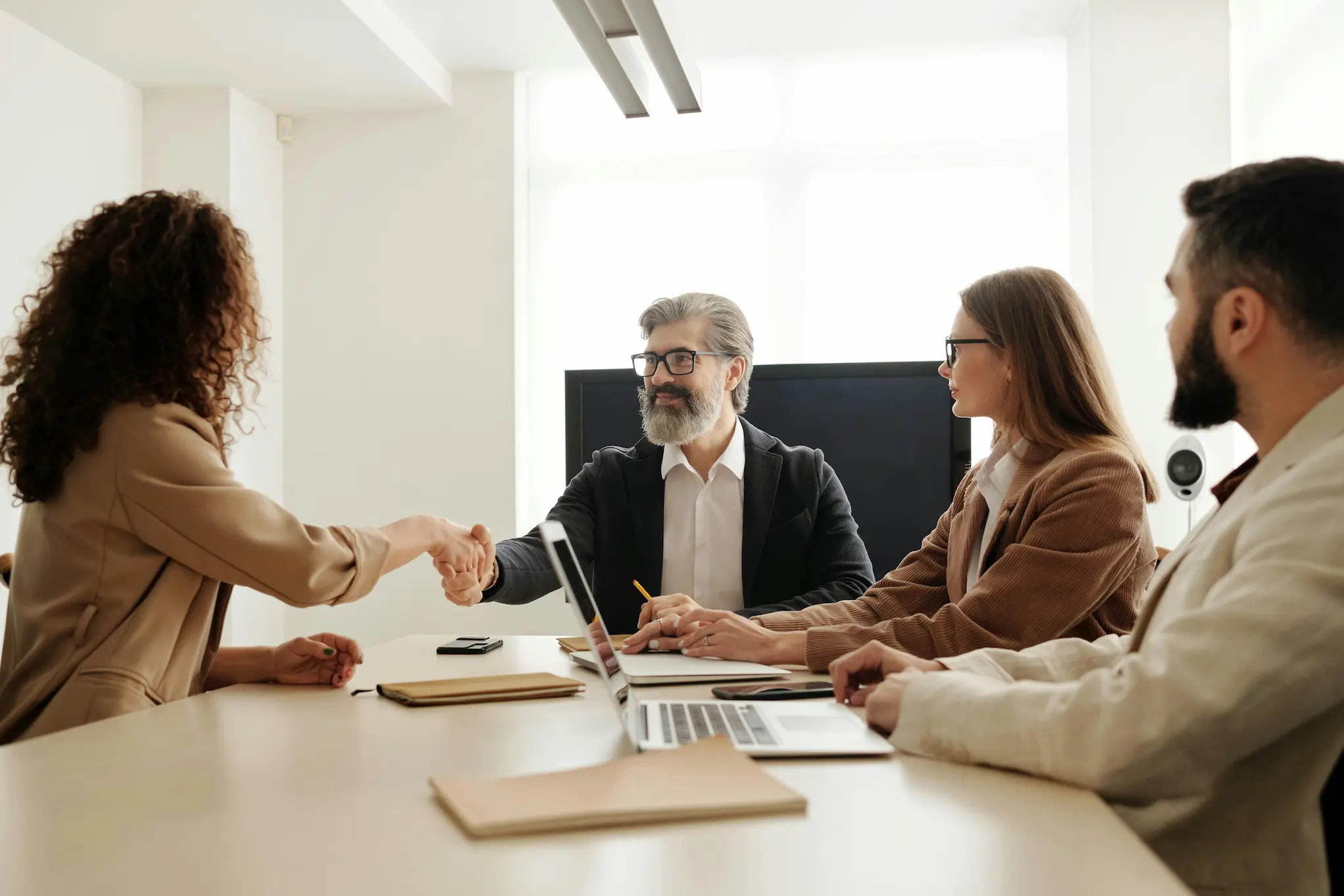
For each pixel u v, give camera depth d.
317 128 5.05
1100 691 0.92
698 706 1.30
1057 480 1.71
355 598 1.53
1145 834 0.92
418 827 0.80
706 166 5.03
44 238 4.03
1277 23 3.85
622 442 3.71
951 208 4.89
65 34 4.09
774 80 5.00
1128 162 4.27
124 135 4.53
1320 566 0.88
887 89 4.94
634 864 0.71
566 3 2.16
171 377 1.46
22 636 1.43
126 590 1.39
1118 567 1.62
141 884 0.68
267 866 0.71
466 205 4.96
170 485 1.37
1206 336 1.11
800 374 3.57
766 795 0.85
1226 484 1.19
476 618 4.83
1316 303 1.04
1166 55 4.27
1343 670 0.86
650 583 2.55
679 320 2.51
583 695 1.40
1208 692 0.86
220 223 1.55
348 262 5.02
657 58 2.48
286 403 5.03
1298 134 3.68
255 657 1.56
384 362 4.98
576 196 5.09
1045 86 4.84
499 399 4.91
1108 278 4.26
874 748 1.04
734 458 2.53
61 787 0.93
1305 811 0.96
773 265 4.98
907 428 3.54
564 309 5.08
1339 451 0.94
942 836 0.78
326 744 1.11
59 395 1.40
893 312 4.90
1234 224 1.08
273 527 1.40
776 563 2.51
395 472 4.96
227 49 4.29
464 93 4.99
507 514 4.89
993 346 1.92
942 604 2.01
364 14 4.11
